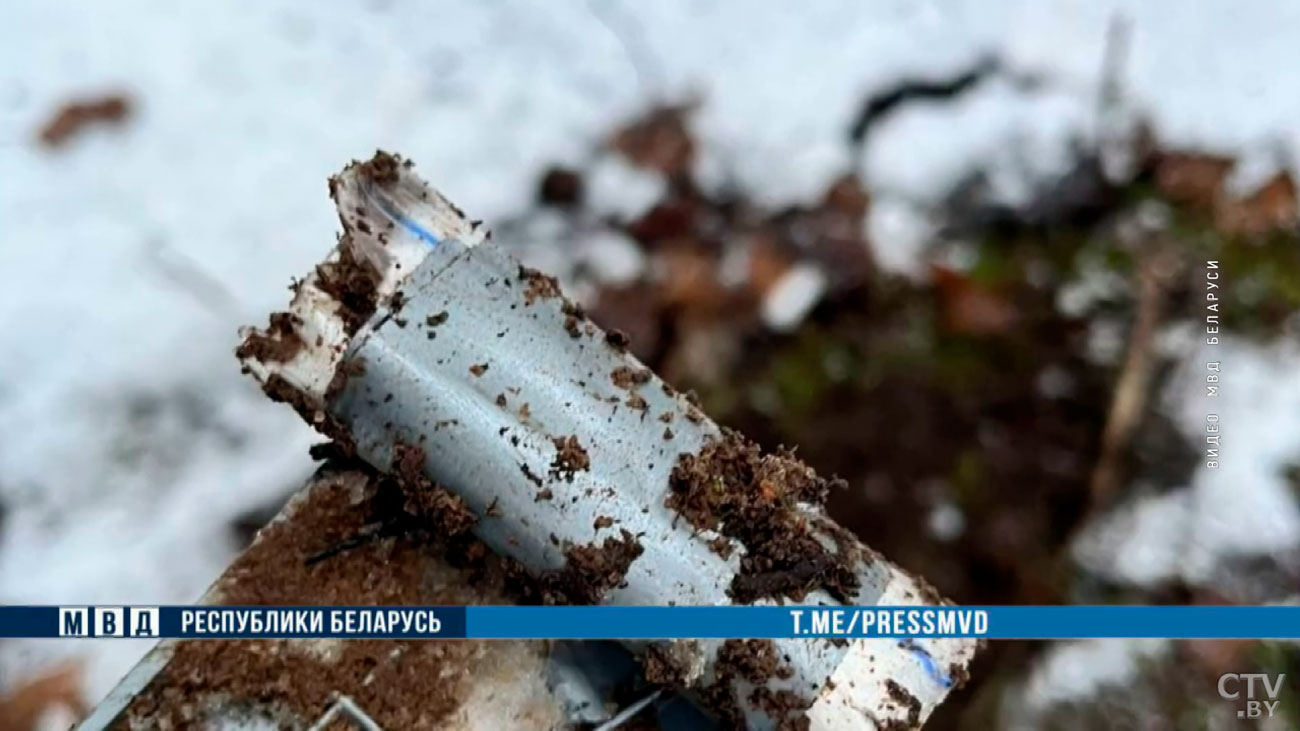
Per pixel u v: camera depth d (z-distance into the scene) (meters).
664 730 0.28
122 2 0.39
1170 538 0.36
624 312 0.36
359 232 0.28
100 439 0.35
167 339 0.36
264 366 0.28
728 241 0.37
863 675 0.27
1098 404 0.36
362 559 0.28
